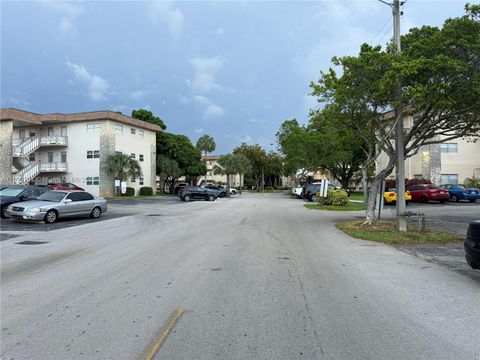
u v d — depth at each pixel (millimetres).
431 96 11227
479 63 11383
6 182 41938
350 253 9164
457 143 38906
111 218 18375
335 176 55906
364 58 12523
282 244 10484
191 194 36750
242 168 65812
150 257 8562
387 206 28422
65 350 3811
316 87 15242
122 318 4684
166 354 3717
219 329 4336
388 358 3641
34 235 12383
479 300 5434
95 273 7062
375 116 14016
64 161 45062
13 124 45219
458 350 3814
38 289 6000
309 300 5418
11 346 3906
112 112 43250
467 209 23359
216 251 9336
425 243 10688
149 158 51500
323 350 3809
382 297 5570
